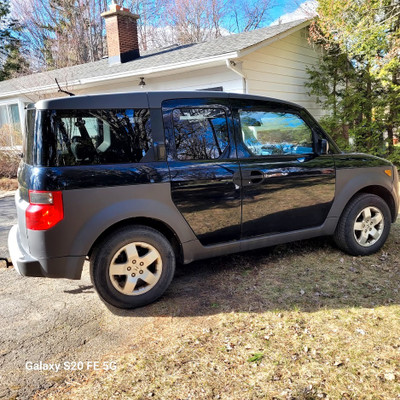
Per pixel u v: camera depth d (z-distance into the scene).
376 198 3.94
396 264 3.71
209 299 3.11
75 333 2.69
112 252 2.84
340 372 2.11
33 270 2.69
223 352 2.36
